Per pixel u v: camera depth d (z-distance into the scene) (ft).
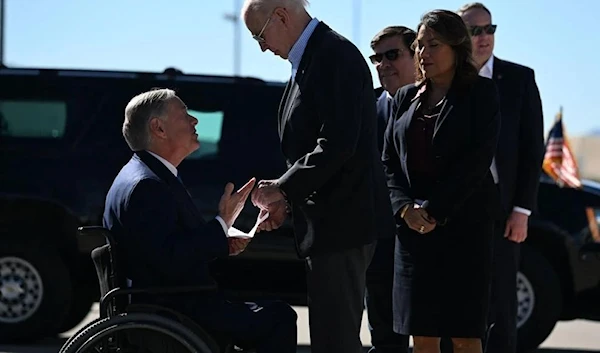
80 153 46.55
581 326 58.23
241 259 45.21
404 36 36.11
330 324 29.01
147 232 27.89
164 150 29.27
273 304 29.19
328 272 28.86
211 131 46.68
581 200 47.47
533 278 46.65
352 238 28.55
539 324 46.75
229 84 47.21
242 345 29.19
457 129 30.55
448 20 30.53
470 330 30.94
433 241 31.24
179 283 28.55
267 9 28.27
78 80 47.52
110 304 28.68
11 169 46.57
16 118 47.34
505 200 36.37
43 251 46.24
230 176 45.93
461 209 30.99
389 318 35.83
